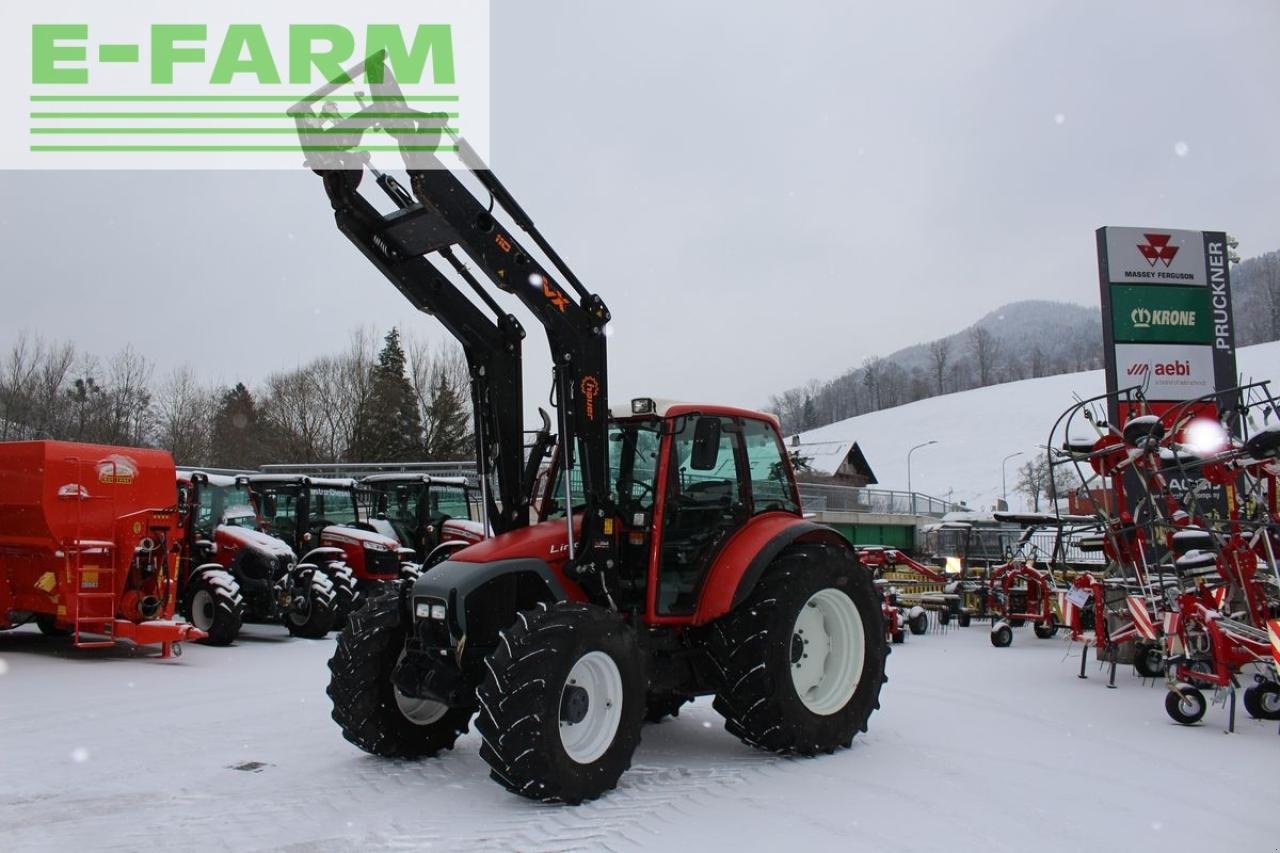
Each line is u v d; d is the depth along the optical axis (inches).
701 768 213.8
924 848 159.8
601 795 188.9
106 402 1519.4
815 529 237.8
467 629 198.5
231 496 520.7
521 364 225.3
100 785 197.9
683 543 224.8
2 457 394.9
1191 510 297.9
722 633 221.6
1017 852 157.9
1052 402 4003.4
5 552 403.5
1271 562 278.4
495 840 163.0
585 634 186.5
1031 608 488.4
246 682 337.1
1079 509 470.3
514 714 177.0
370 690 213.6
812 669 236.2
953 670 374.6
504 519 222.8
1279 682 264.8
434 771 210.1
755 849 159.0
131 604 400.2
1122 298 521.7
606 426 217.6
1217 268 532.4
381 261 205.6
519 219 206.8
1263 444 265.9
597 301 216.1
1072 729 256.8
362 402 1688.0
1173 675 273.7
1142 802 186.2
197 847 159.8
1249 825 171.9
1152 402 516.4
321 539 567.2
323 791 193.5
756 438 252.5
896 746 236.1
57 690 317.4
